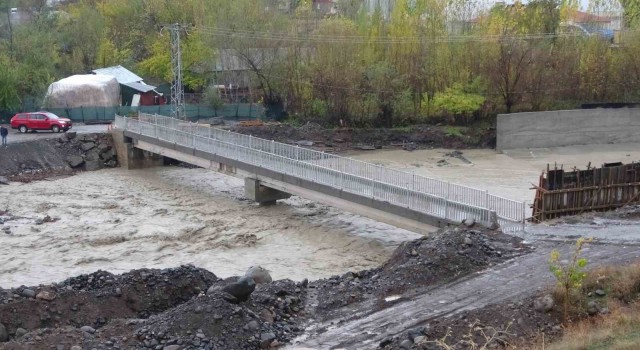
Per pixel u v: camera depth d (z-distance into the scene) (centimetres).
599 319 1852
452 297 2138
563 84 7269
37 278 2992
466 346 1778
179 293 2250
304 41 7556
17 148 5256
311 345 1898
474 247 2461
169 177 5206
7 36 7644
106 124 6762
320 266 3120
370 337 1927
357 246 3412
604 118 6500
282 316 2092
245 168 4319
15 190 4681
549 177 3020
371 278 2403
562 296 1961
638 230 2688
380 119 7175
